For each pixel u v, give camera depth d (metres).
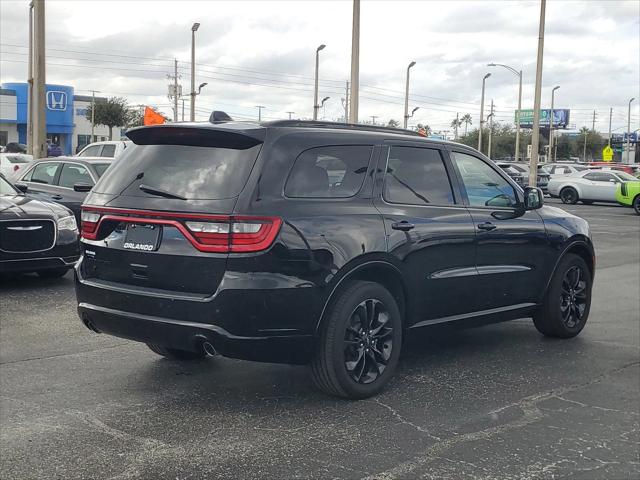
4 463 3.94
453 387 5.43
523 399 5.19
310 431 4.47
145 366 5.81
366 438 4.38
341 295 4.86
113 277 4.87
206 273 4.45
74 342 6.53
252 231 4.41
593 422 4.75
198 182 4.62
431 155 5.73
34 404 4.89
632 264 12.81
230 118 5.26
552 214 6.84
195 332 4.46
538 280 6.57
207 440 4.30
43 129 21.17
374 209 5.11
